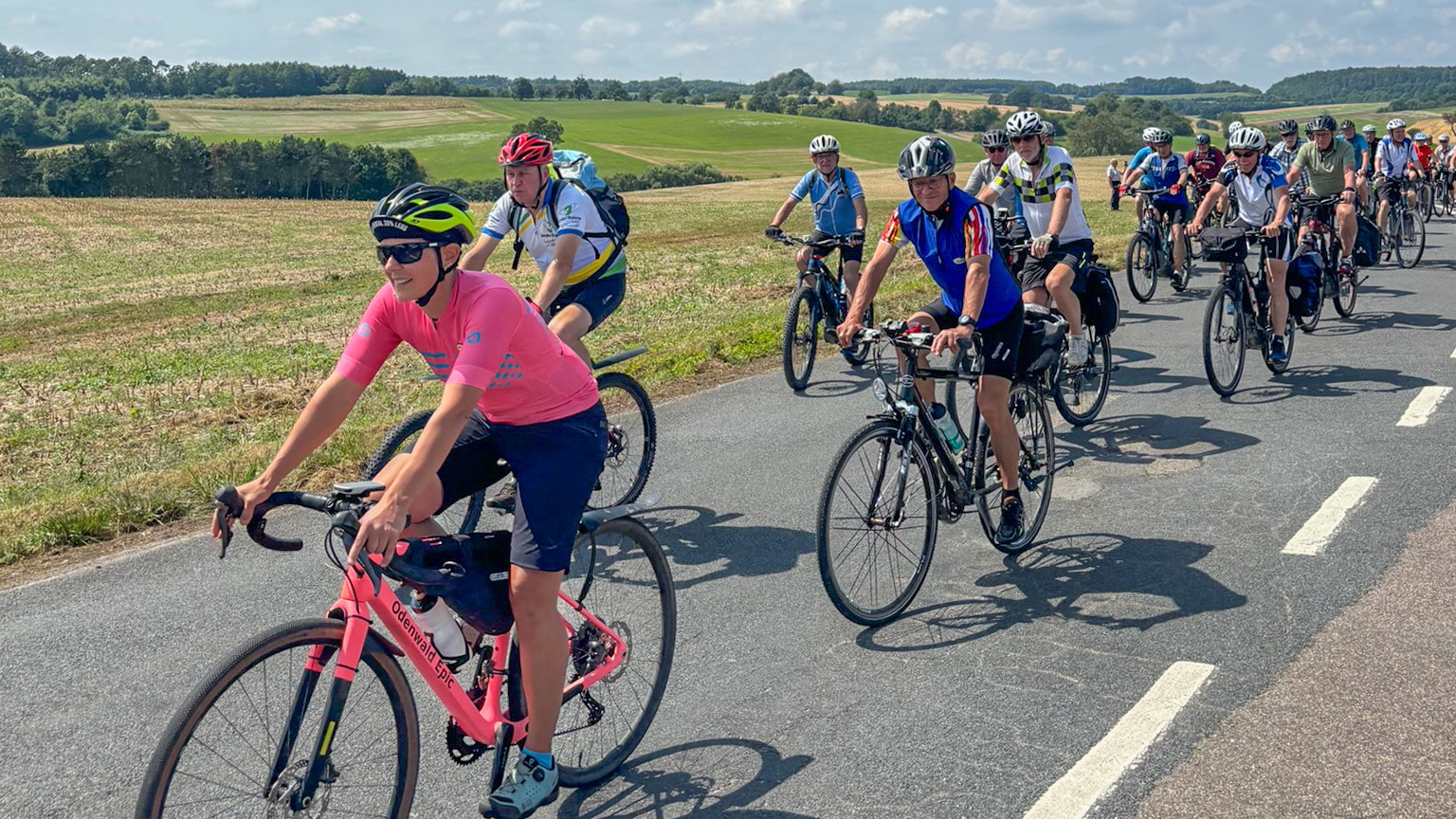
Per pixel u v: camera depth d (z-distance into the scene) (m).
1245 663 4.03
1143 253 12.73
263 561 5.40
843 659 4.25
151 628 4.69
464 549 3.09
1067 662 4.13
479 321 2.94
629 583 3.69
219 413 9.66
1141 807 3.21
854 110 182.88
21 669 4.32
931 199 4.75
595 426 3.30
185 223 46.75
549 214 5.80
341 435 7.38
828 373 9.48
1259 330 8.31
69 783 3.55
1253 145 8.12
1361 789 3.24
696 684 4.09
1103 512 5.75
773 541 5.51
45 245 38.94
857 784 3.42
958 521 5.74
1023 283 7.30
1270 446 6.69
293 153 111.44
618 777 3.54
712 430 7.65
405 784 3.03
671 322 13.52
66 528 5.81
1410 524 5.26
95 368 13.58
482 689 3.28
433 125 163.62
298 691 2.79
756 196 56.38
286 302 23.45
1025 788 3.34
